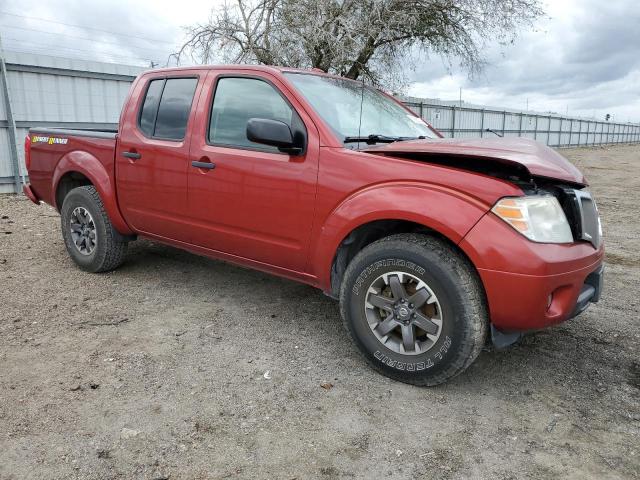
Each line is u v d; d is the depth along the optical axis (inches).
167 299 165.2
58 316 148.5
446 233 103.8
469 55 710.5
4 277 182.4
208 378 115.8
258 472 85.6
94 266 183.9
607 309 166.7
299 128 126.6
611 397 112.1
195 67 154.7
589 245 111.7
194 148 146.3
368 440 95.0
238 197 136.6
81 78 463.5
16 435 92.6
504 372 122.5
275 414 102.4
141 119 164.9
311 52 598.5
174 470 85.4
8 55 415.2
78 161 179.0
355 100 148.8
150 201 160.6
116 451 89.6
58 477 82.7
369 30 593.0
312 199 123.0
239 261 146.6
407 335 111.3
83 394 107.1
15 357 122.4
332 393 111.0
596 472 87.5
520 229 99.9
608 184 594.6
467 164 110.2
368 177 114.7
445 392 112.7
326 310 159.5
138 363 121.7
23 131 432.8
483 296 106.3
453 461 89.8
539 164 105.7
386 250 111.7
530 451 93.0
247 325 146.7
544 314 101.9
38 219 304.0
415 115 172.4
